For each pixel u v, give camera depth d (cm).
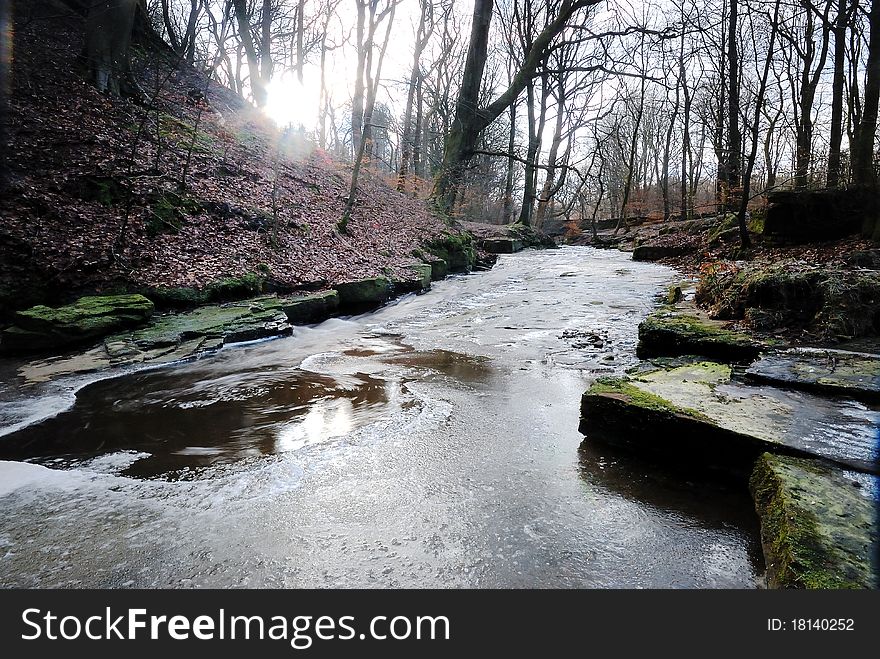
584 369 597
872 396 366
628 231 2989
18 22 1257
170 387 545
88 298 729
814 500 241
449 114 2892
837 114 1459
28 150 906
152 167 1069
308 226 1272
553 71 2255
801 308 565
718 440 324
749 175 1221
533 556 255
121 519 290
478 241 2403
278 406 483
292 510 297
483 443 389
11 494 317
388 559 253
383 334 862
